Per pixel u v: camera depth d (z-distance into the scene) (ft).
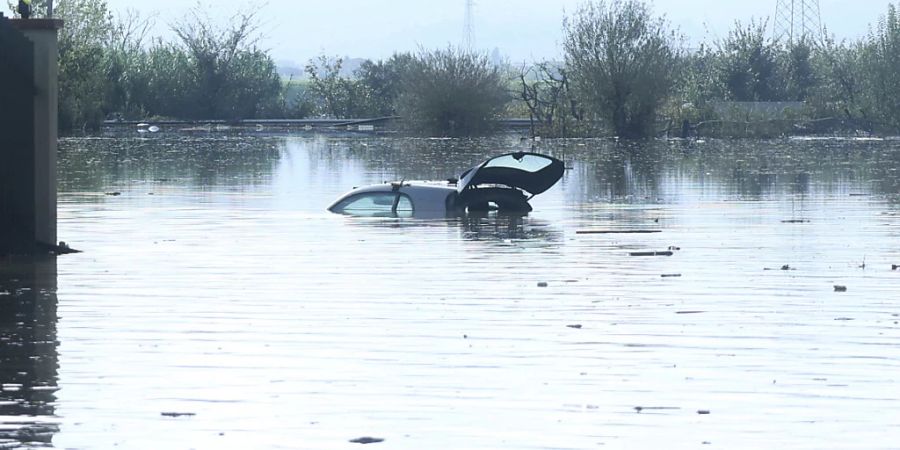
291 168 400.47
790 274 165.17
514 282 159.22
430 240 205.36
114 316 136.15
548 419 96.48
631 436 92.22
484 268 171.94
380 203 253.03
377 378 108.58
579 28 649.61
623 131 649.20
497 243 200.95
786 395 102.37
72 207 264.72
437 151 507.30
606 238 208.03
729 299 145.69
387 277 163.73
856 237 207.51
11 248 184.03
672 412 97.96
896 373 109.09
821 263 175.63
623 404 100.22
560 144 573.74
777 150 519.60
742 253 187.21
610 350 118.73
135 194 297.94
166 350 119.34
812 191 308.19
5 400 102.01
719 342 121.90
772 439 91.20
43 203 187.01
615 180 350.43
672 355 116.47
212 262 178.50
